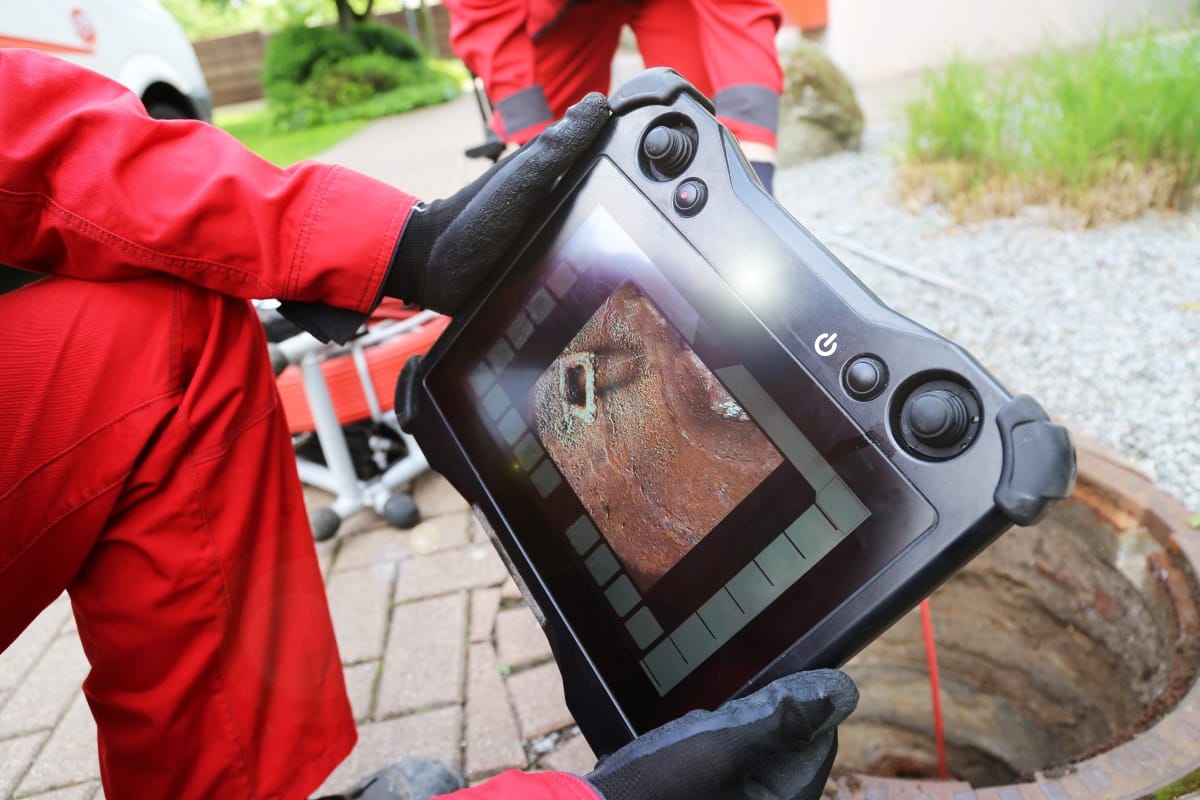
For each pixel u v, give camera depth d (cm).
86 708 149
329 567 177
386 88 1051
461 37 149
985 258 256
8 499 70
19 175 68
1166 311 206
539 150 75
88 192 70
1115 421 169
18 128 68
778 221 67
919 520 56
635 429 73
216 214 72
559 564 78
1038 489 52
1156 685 123
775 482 64
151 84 269
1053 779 92
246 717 84
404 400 91
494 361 84
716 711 61
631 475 73
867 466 59
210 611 80
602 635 74
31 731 145
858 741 182
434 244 78
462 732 131
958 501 55
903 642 177
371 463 198
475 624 153
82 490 73
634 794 62
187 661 81
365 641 153
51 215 70
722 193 70
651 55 162
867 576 58
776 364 65
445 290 81
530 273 81
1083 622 147
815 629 60
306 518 92
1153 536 131
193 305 77
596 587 75
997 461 54
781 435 64
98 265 73
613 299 75
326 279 77
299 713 89
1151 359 187
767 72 131
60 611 177
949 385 58
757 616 64
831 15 605
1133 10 379
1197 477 146
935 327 219
